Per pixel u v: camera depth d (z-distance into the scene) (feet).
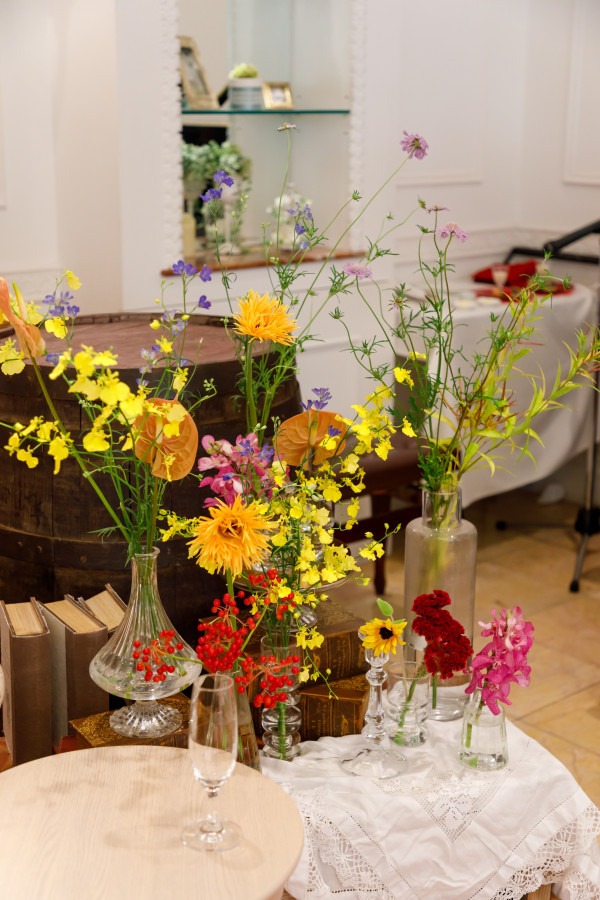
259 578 5.62
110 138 10.93
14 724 6.06
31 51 11.49
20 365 5.26
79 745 5.81
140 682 5.46
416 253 14.99
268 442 7.20
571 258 15.25
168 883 4.28
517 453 13.25
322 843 5.68
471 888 5.86
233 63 13.41
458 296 13.35
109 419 5.51
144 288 11.35
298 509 5.36
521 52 15.61
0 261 11.72
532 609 12.12
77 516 6.86
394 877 5.73
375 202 13.26
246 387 6.23
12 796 4.87
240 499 5.03
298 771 5.94
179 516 6.86
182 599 7.03
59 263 12.15
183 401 6.69
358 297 13.14
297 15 13.32
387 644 5.80
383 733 6.06
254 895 4.22
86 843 4.53
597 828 6.14
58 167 11.85
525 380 13.05
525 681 5.91
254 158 13.83
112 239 11.19
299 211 6.31
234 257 12.64
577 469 15.48
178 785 5.00
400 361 13.07
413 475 11.32
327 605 6.91
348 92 12.78
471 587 6.76
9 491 7.04
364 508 13.51
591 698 10.17
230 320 8.65
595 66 14.75
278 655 5.78
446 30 14.62
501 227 16.02
